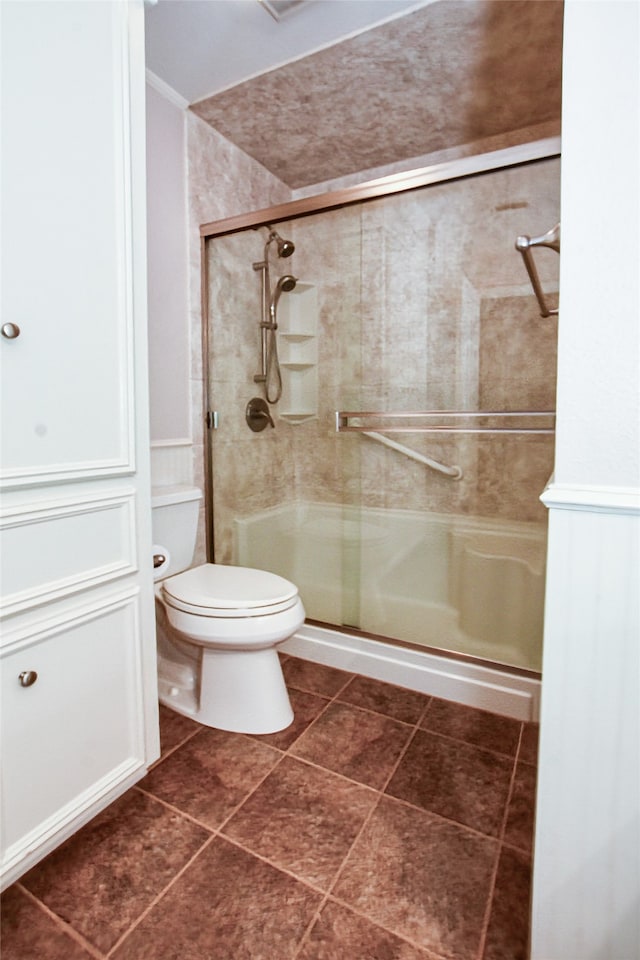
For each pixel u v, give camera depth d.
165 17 1.53
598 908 0.77
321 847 1.16
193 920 0.99
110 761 1.26
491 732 1.59
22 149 0.99
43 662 1.08
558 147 1.63
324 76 1.80
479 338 2.14
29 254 1.01
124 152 1.21
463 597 2.07
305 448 2.32
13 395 0.99
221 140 2.15
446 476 2.14
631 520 0.69
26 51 0.98
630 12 0.64
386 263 2.19
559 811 0.78
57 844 1.14
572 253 0.70
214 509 2.18
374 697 1.79
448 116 2.05
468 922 0.99
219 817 1.25
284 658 2.09
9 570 1.01
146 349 1.33
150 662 1.38
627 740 0.73
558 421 0.73
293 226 2.17
